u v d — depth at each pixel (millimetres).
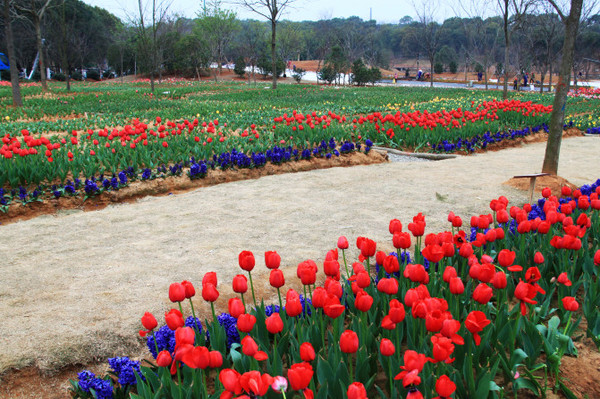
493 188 7957
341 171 9656
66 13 56938
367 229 5906
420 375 2512
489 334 2846
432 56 48719
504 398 2789
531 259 4102
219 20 56094
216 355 2191
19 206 7254
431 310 2516
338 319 3078
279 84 48406
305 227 6020
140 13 36688
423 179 8773
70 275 4535
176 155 9594
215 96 32031
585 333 3494
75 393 2938
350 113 21188
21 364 3164
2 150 7754
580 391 2840
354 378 2697
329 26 68125
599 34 56781
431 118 13484
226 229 5973
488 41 64062
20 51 57969
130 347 3422
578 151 12773
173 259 4957
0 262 4879
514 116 16406
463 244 3389
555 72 66375
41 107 22672
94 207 7699
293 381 1889
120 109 22344
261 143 11477
